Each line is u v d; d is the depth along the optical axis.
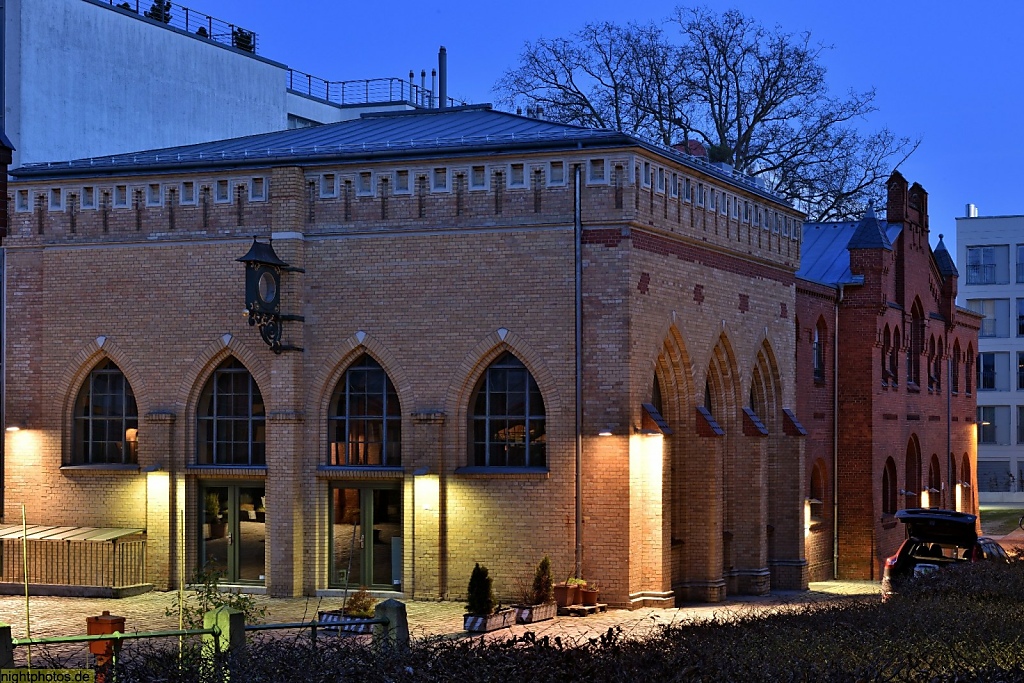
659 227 34.16
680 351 36.00
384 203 34.56
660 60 61.72
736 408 39.50
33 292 37.22
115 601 33.69
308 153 35.06
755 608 30.09
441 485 33.94
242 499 35.62
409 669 16.77
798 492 42.06
